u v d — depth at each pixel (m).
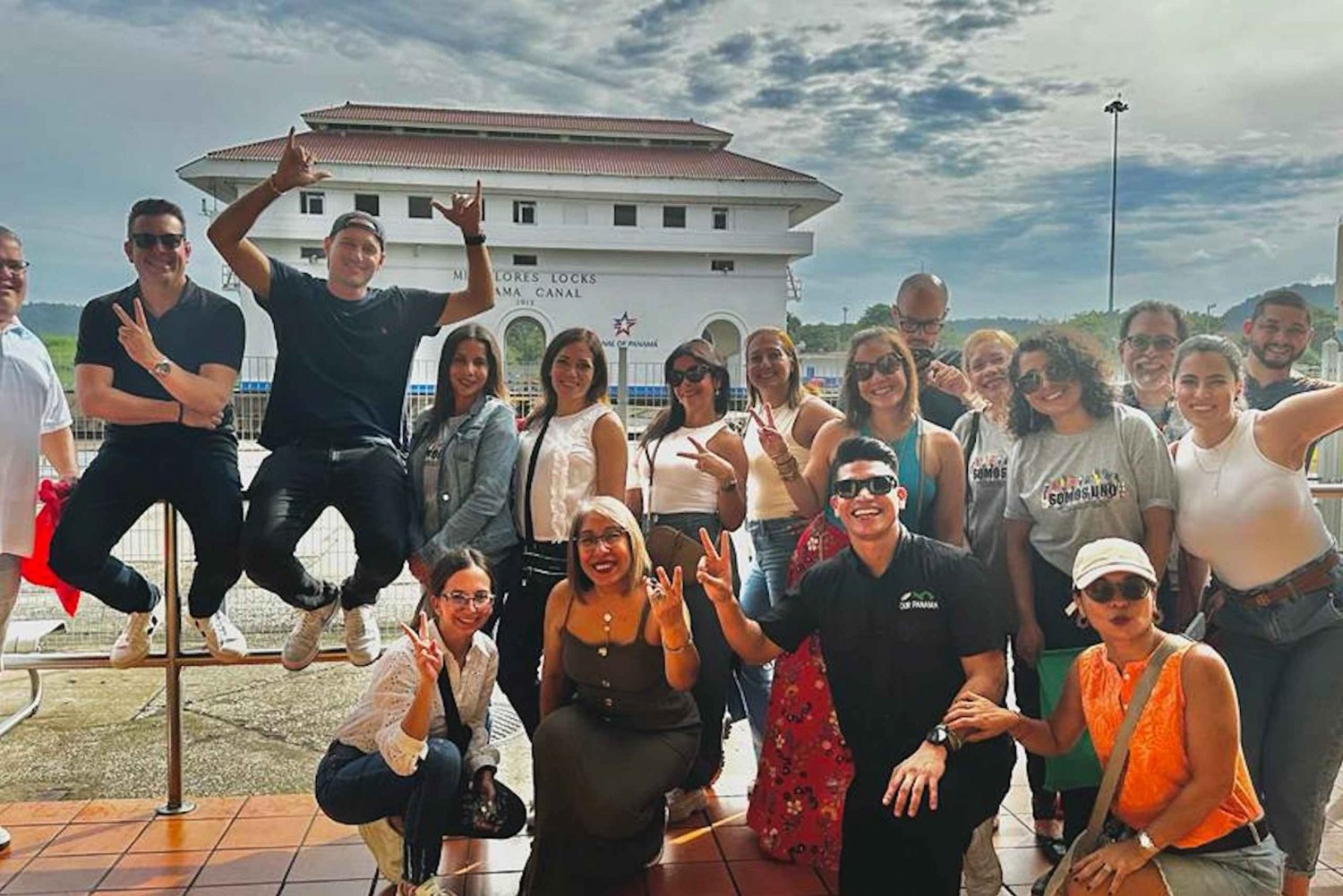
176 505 3.15
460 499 3.21
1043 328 2.77
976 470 3.15
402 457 3.35
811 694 3.02
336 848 3.13
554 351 3.30
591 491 3.21
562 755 2.69
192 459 3.13
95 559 3.03
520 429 3.51
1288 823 2.57
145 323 2.91
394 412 3.34
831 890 2.88
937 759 2.31
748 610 3.69
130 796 3.75
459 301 3.40
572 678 2.90
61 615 6.48
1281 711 2.58
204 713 4.78
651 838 2.90
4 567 3.04
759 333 3.50
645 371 17.25
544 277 32.00
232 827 3.28
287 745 4.33
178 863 3.02
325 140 30.75
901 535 2.62
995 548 3.04
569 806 2.69
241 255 3.11
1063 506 2.73
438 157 31.03
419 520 3.29
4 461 2.96
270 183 3.06
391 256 30.28
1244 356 2.93
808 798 3.01
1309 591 2.51
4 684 5.23
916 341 3.70
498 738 4.38
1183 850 2.18
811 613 2.69
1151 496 2.67
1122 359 3.29
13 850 3.11
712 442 3.34
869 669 2.60
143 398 3.04
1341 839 3.17
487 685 2.89
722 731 3.40
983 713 2.37
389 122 31.59
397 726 2.56
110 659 3.27
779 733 3.08
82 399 3.03
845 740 2.68
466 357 3.25
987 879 2.71
